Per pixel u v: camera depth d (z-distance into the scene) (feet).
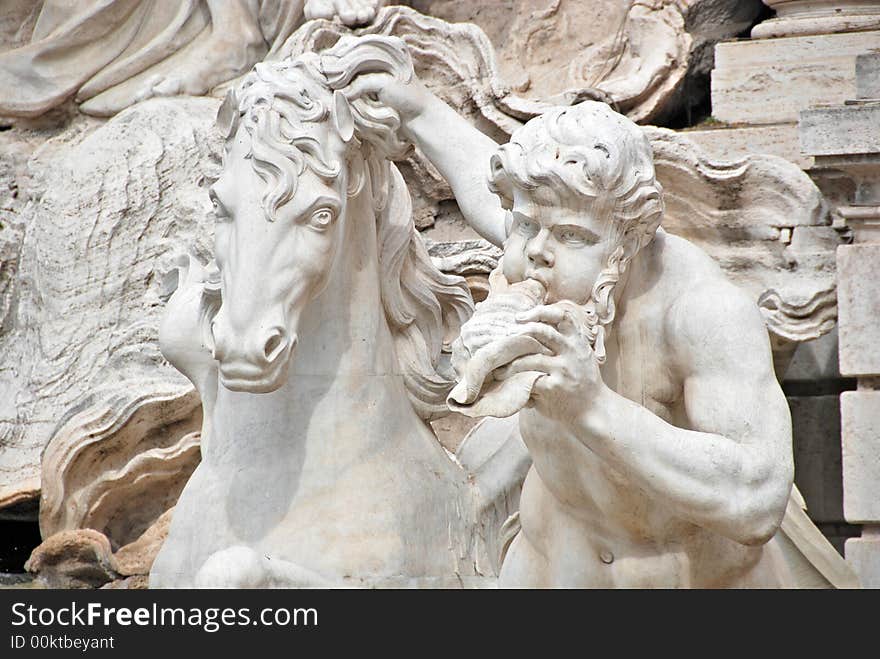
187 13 80.69
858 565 64.75
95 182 74.84
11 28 84.58
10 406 74.84
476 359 45.85
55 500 68.08
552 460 50.31
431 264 58.08
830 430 71.67
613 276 48.52
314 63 54.95
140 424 67.92
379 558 54.49
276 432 55.06
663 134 70.74
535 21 78.38
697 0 78.38
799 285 69.10
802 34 74.08
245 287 52.44
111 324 73.41
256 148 53.21
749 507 47.75
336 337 55.31
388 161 56.90
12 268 78.59
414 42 74.59
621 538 51.11
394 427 56.18
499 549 57.57
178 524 55.72
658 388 49.65
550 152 48.01
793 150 72.74
